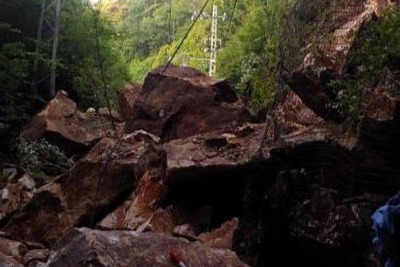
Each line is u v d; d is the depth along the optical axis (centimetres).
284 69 651
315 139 555
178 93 1011
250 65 1070
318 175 551
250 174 672
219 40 2083
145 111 1013
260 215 636
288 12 739
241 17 1811
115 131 1130
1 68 1302
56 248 429
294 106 641
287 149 588
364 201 505
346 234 503
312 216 538
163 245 435
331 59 570
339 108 549
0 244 700
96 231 427
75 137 1159
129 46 3152
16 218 819
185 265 413
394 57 518
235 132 855
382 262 272
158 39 3041
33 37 1573
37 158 1100
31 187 989
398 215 265
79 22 1631
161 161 824
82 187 838
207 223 743
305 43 639
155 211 755
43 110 1234
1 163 1148
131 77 2105
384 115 488
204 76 1077
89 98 1580
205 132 940
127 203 808
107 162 846
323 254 539
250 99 1052
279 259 618
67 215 816
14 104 1344
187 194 764
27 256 679
